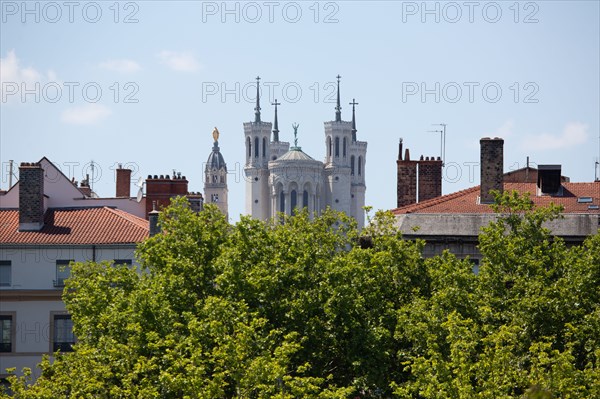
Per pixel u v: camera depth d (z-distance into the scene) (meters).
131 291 170.88
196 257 176.62
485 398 134.12
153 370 152.12
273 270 168.62
